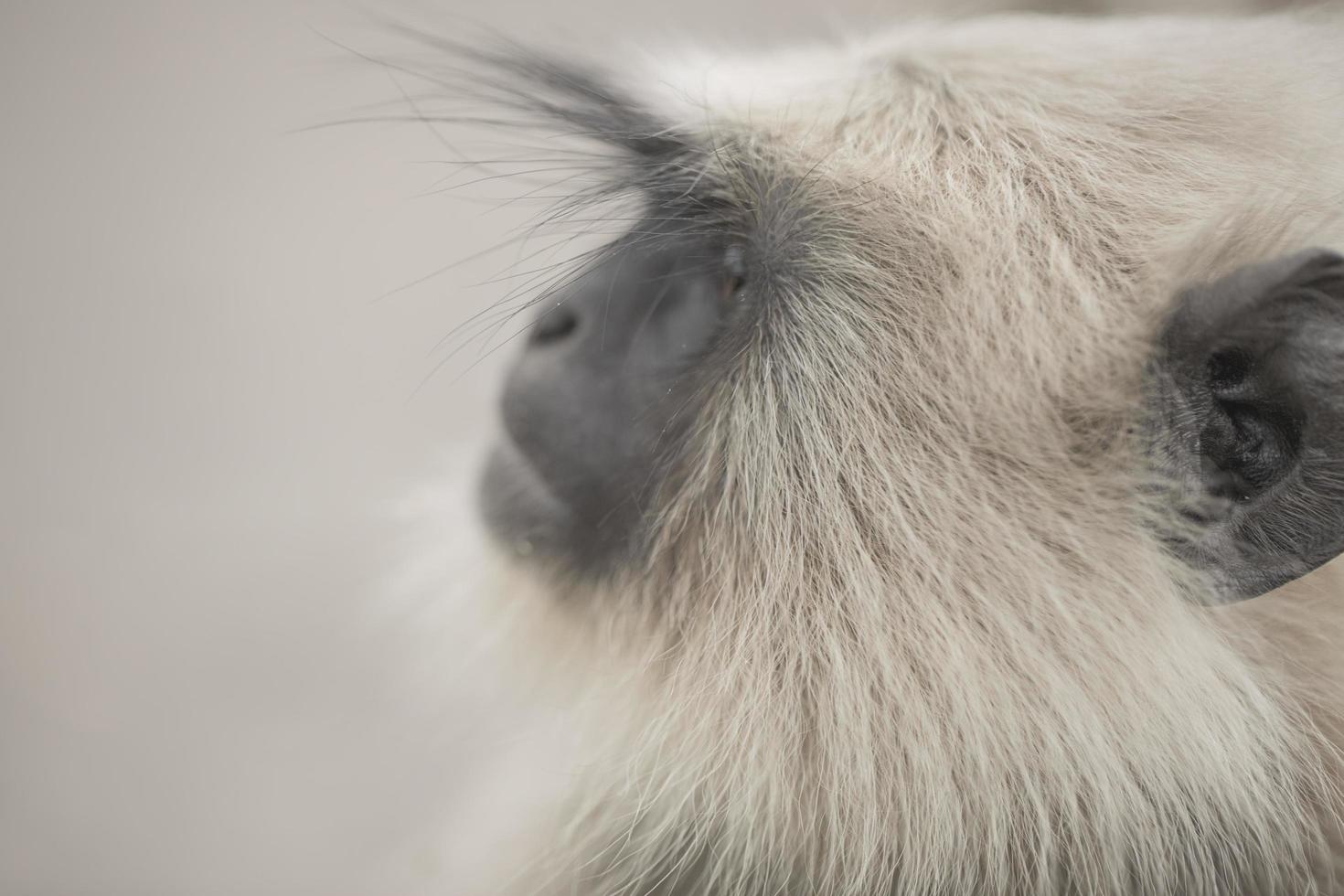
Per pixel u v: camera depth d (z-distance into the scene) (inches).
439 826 34.6
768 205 27.9
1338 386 26.1
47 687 47.8
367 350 59.8
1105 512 27.0
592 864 29.4
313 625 51.1
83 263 62.7
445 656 30.8
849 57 29.0
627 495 28.2
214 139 66.6
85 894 41.1
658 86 29.3
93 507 55.3
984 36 28.8
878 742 27.3
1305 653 27.2
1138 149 27.5
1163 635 26.9
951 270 27.2
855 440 27.4
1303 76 28.0
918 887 27.3
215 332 61.1
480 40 30.7
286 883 41.6
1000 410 27.0
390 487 52.9
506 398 28.9
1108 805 27.0
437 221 60.2
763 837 27.8
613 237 29.2
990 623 27.1
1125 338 26.8
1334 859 27.3
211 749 46.7
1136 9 30.5
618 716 28.4
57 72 69.5
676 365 28.0
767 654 27.6
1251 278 26.4
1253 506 26.5
